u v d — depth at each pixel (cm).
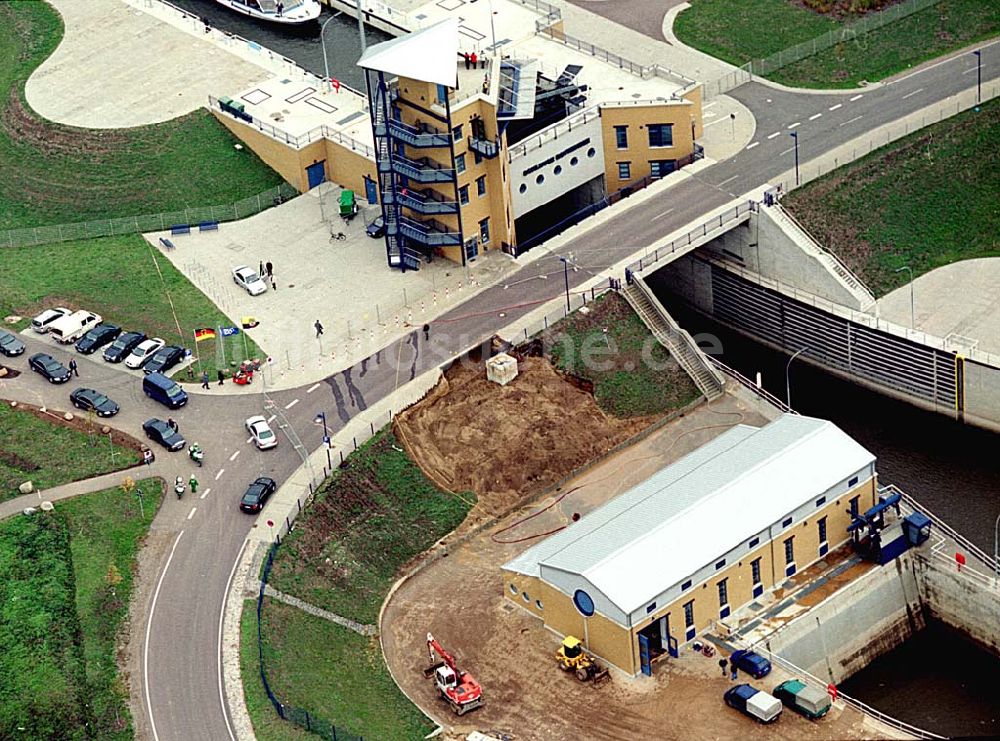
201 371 19250
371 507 17750
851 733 15325
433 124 19762
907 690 16888
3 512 17438
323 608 16700
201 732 15200
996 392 19125
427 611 16950
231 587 16625
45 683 15525
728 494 16838
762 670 15875
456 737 15575
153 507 17525
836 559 17275
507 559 17438
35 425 18575
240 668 15788
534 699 15975
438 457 18325
